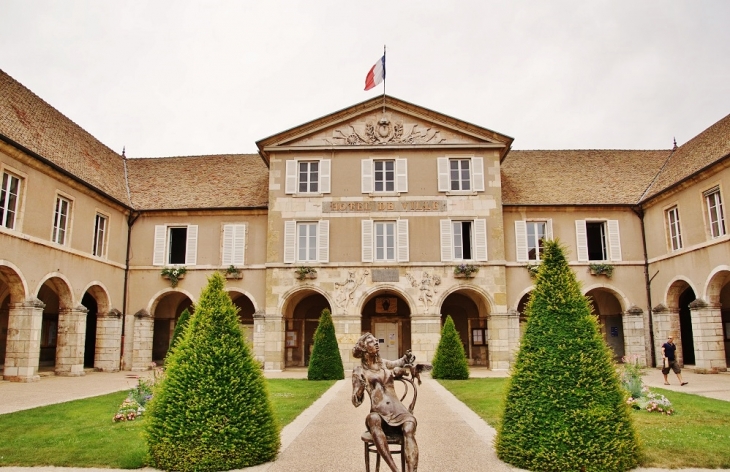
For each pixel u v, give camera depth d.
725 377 21.33
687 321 29.89
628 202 28.27
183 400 8.81
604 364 8.64
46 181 22.20
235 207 28.55
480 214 27.17
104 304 26.89
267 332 26.41
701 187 23.52
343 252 26.91
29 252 20.98
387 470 8.73
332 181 27.62
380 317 30.17
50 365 29.77
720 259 22.22
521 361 9.08
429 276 26.58
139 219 29.16
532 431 8.49
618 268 27.98
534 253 28.30
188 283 28.34
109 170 29.56
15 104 23.36
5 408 14.49
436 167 27.67
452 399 16.31
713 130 26.22
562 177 30.42
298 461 9.20
